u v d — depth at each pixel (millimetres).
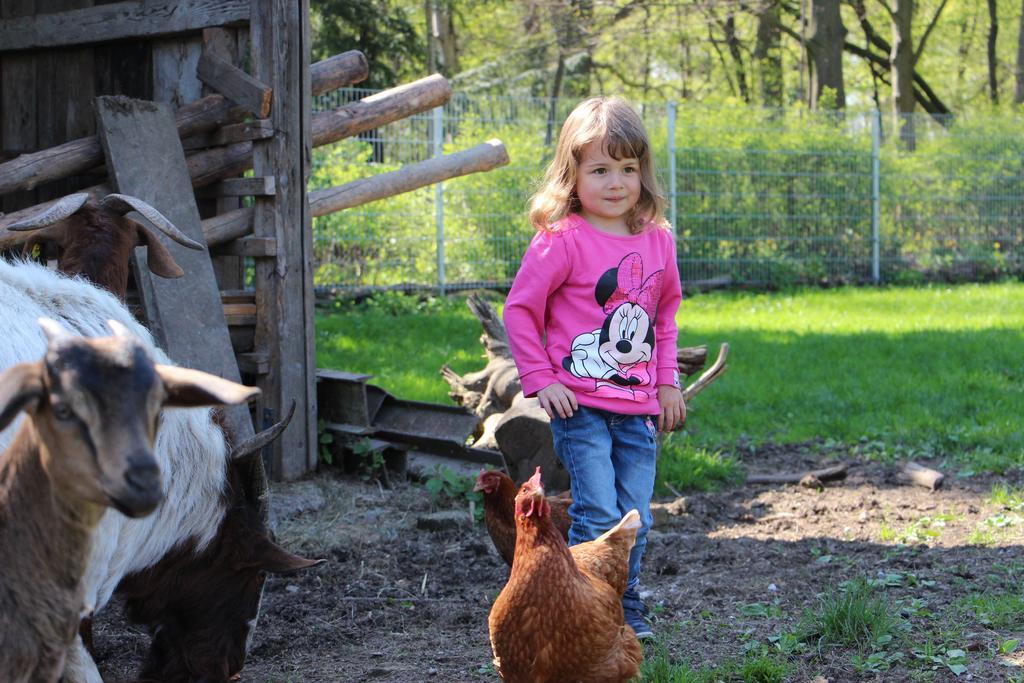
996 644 4078
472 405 7012
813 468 7148
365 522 5820
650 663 3859
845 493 6520
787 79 36875
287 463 6371
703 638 4270
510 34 28672
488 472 4176
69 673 3100
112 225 4566
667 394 4031
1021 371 9758
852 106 35531
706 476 6797
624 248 3881
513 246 15695
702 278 17125
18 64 7254
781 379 9602
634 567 4035
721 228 17188
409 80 26562
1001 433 7633
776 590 4832
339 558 5348
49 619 2354
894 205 18500
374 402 6918
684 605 4668
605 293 3836
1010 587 4762
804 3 25641
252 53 6328
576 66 29312
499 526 4141
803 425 8109
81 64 7012
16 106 7281
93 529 2340
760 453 7520
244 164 6574
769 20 26328
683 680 3725
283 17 6277
